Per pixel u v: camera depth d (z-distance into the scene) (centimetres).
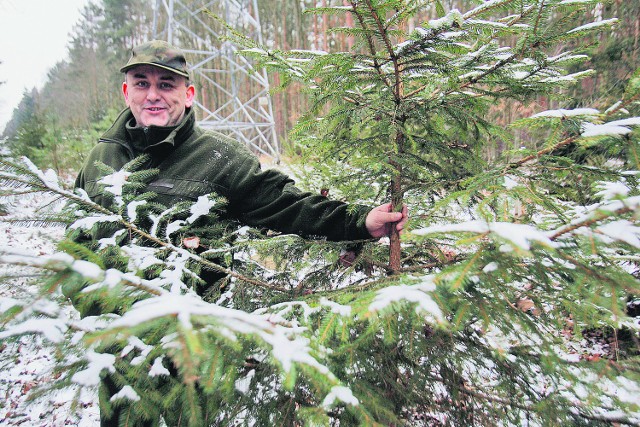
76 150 859
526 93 140
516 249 68
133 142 172
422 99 149
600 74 427
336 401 77
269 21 2119
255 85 1989
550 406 111
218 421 118
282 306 110
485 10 109
